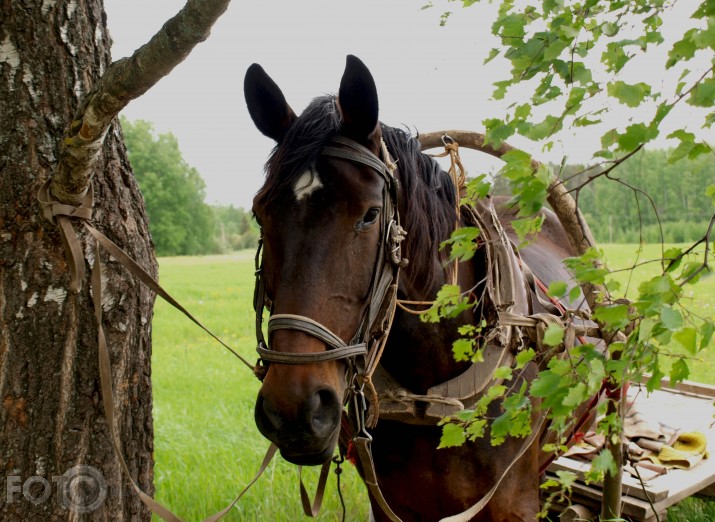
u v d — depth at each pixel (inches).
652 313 44.7
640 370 48.9
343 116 70.6
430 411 79.4
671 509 137.7
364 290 68.8
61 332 78.7
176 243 2474.2
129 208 84.4
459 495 83.4
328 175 66.9
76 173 69.3
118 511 85.0
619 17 47.7
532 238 50.1
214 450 177.3
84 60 79.0
